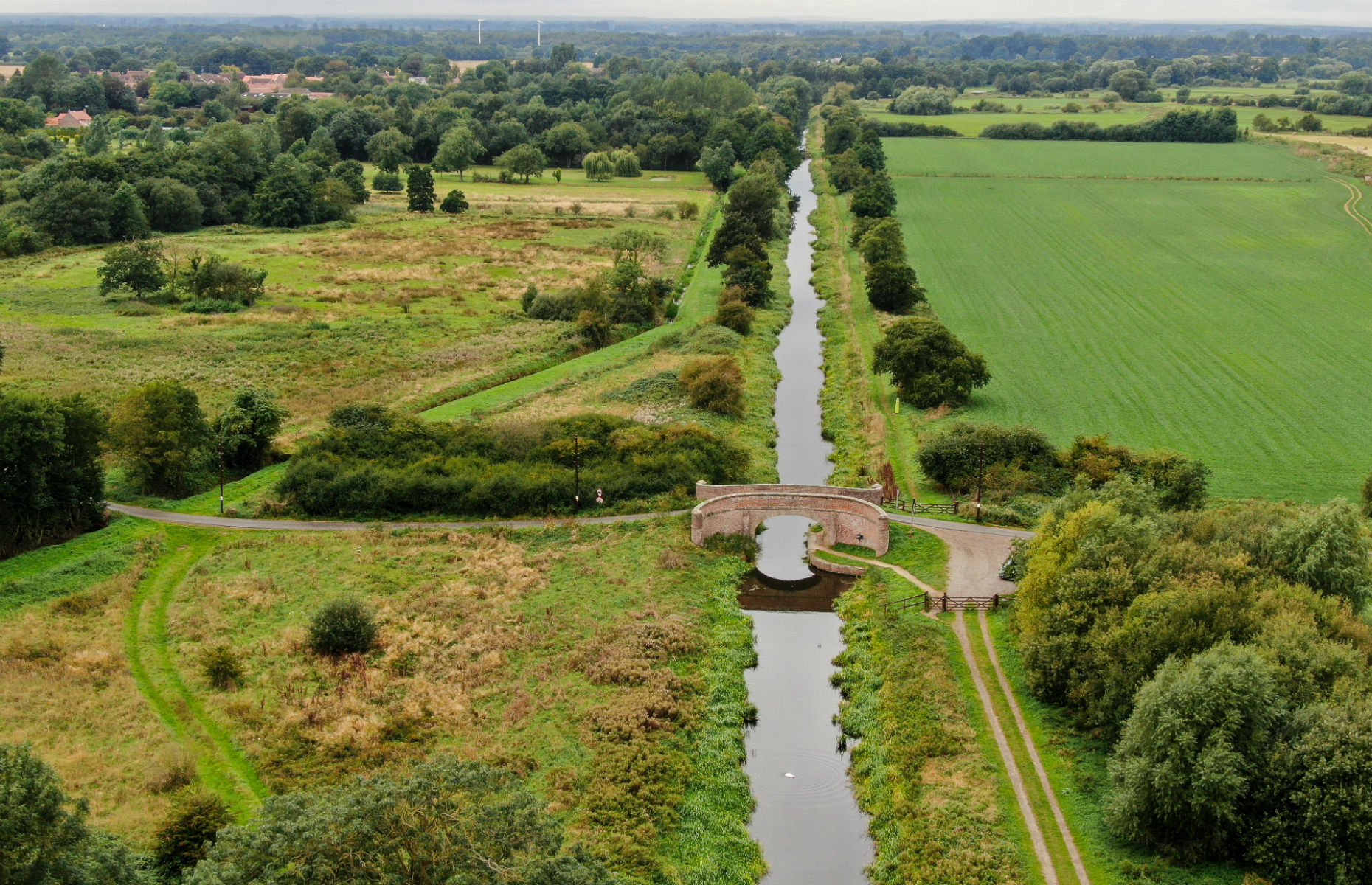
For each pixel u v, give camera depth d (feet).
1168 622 207.82
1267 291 553.64
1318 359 448.24
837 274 609.83
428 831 145.69
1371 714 176.04
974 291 560.20
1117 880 180.65
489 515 325.21
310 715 223.30
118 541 299.38
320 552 299.38
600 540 309.83
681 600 278.67
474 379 437.99
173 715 223.30
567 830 193.88
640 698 233.14
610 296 514.68
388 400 412.36
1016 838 191.21
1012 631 252.62
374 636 252.42
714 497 320.09
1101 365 444.55
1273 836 176.86
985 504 324.19
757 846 196.95
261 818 156.35
